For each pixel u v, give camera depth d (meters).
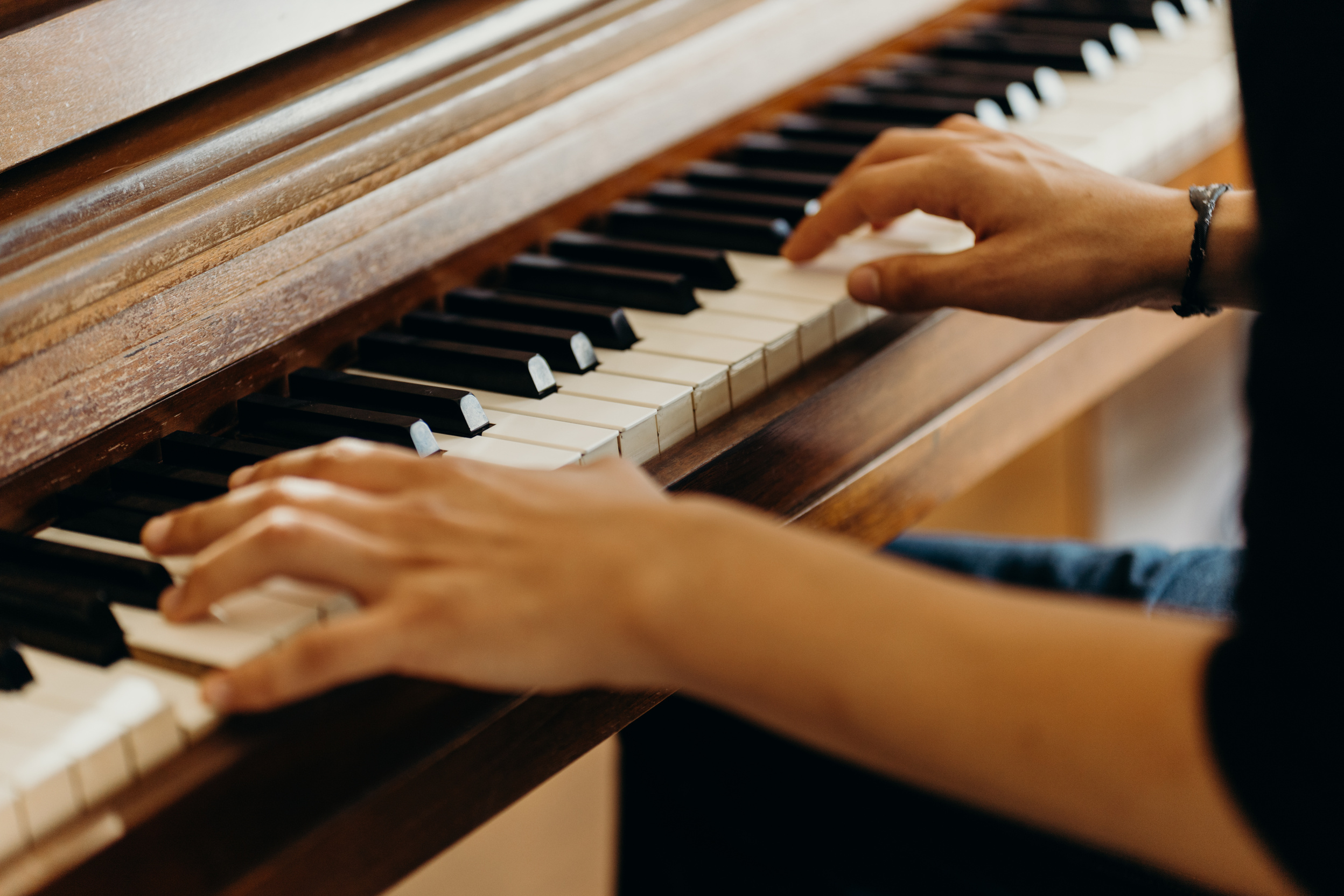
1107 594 1.10
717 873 1.09
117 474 0.76
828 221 1.01
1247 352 0.51
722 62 1.20
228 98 0.90
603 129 1.08
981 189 0.94
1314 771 0.44
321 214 0.87
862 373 0.93
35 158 0.81
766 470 0.86
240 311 0.82
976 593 0.53
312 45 0.98
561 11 1.10
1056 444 1.95
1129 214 0.91
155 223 0.77
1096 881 0.92
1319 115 0.46
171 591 0.60
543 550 0.55
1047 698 0.49
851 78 1.38
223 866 0.57
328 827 0.60
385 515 0.57
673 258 1.02
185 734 0.57
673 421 0.84
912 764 0.52
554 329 0.90
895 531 0.98
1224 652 0.47
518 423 0.82
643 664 0.54
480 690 0.66
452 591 0.54
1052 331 1.14
